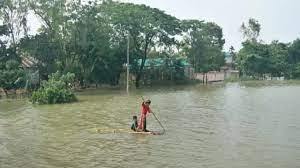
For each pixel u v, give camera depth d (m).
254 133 26.28
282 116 33.78
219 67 114.62
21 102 49.22
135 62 77.81
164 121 31.72
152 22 76.00
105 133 27.03
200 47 101.50
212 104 43.94
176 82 87.12
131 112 37.56
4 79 56.62
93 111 38.81
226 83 91.69
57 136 26.41
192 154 20.98
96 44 69.06
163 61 85.00
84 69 70.00
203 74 97.00
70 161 20.09
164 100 48.94
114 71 74.88
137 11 74.50
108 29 71.88
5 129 29.39
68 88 52.09
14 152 22.16
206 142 23.80
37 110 40.69
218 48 117.75
